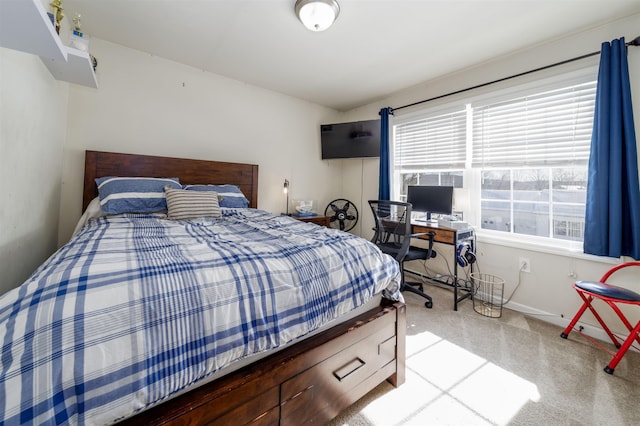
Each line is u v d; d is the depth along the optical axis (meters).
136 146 2.49
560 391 1.41
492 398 1.37
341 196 4.27
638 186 1.78
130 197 2.03
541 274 2.25
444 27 2.06
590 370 1.58
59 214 2.15
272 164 3.48
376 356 1.31
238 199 2.66
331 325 1.21
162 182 2.26
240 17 1.96
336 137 3.83
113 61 2.35
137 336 0.68
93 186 2.23
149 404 0.68
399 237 2.52
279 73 2.91
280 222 2.01
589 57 2.02
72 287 0.69
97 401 0.60
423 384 1.47
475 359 1.69
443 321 2.19
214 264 0.93
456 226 2.48
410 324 2.14
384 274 1.37
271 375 0.92
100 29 2.14
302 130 3.77
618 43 1.82
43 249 1.73
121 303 0.69
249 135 3.24
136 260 0.91
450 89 2.92
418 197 2.99
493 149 2.60
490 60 2.56
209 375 0.80
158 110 2.60
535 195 2.39
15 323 0.60
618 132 1.81
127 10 1.89
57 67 1.62
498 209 2.62
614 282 1.89
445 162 3.01
